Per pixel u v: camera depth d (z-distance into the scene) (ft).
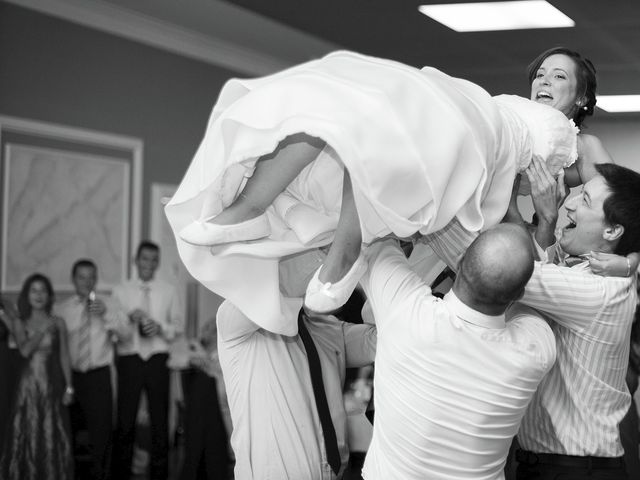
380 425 6.57
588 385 7.38
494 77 27.48
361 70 5.96
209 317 28.86
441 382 6.17
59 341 20.89
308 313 8.17
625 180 7.42
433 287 8.13
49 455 20.07
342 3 21.59
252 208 6.13
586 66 8.81
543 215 7.01
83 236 25.58
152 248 23.52
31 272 24.14
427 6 21.42
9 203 23.58
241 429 7.76
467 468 6.37
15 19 23.66
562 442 7.51
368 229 5.90
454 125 5.73
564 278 6.93
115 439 22.45
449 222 6.47
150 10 26.14
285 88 5.79
